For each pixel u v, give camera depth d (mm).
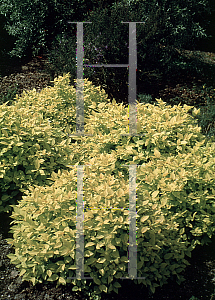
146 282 2357
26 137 2926
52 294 2340
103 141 2881
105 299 2320
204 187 2566
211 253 2770
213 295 2381
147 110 3184
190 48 7680
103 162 2568
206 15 7715
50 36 6695
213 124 4805
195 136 2926
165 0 6062
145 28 5645
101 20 5691
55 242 2184
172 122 2908
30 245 2246
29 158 2871
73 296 2328
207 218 2408
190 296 2383
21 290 2381
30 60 6406
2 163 2791
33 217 2311
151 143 2826
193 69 6609
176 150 2816
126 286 2428
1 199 2803
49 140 3092
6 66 6055
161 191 2549
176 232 2395
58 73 5660
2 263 2604
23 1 6109
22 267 2279
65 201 2240
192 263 2666
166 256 2309
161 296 2375
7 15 7055
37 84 5719
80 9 6457
